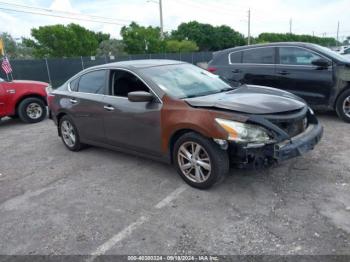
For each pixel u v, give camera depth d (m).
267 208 3.46
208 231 3.14
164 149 4.20
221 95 4.23
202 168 3.90
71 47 36.31
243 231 3.10
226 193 3.83
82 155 5.69
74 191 4.25
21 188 4.49
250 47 7.51
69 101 5.58
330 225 3.08
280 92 4.57
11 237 3.30
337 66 6.27
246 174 4.27
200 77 4.88
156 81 4.38
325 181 3.96
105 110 4.86
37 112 9.12
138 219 3.45
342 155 4.75
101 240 3.13
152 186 4.20
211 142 3.68
